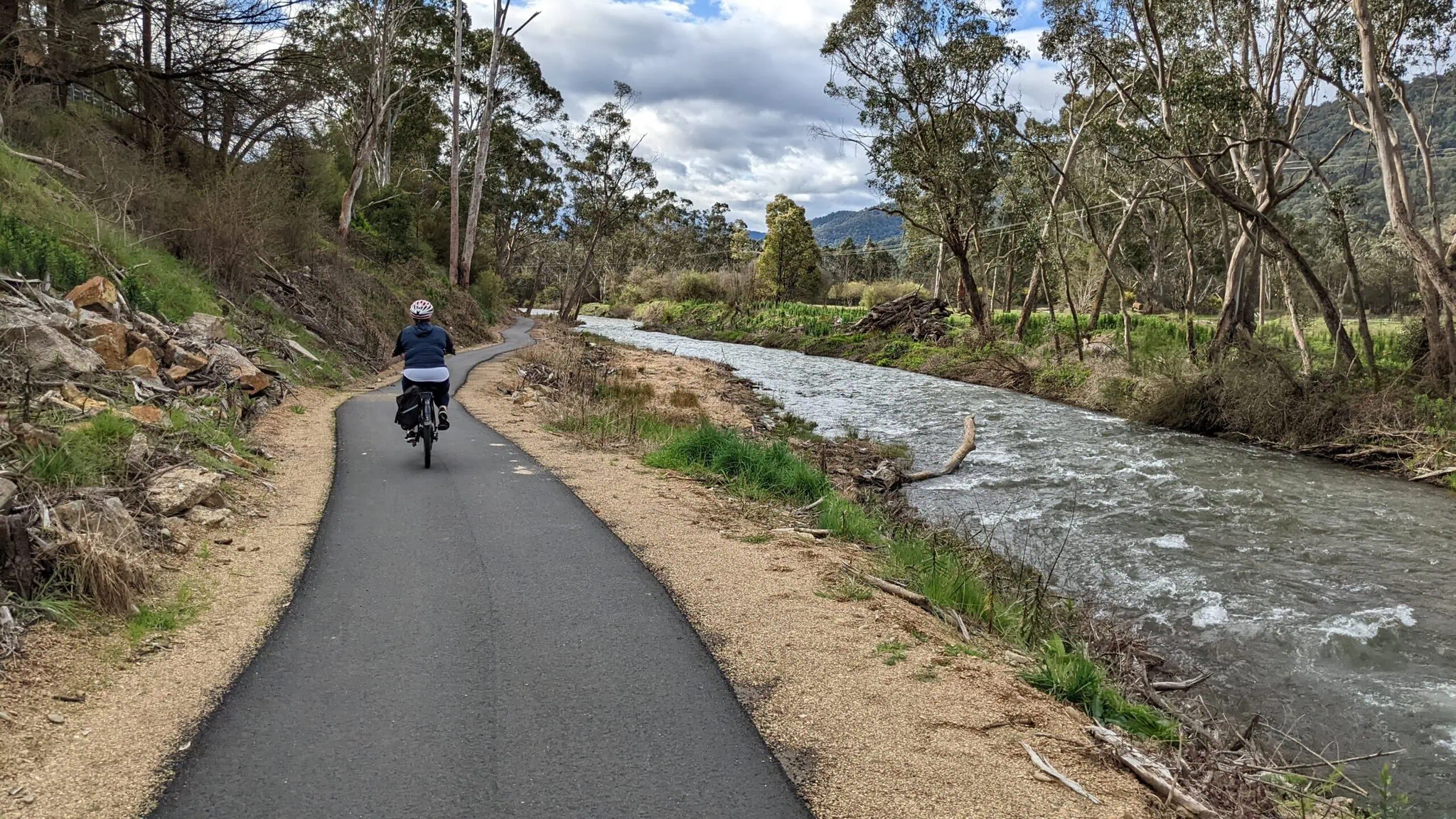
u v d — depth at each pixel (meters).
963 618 5.88
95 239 12.70
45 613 4.22
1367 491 13.81
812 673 4.39
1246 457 16.94
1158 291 55.56
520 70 46.75
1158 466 15.28
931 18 34.19
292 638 4.50
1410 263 32.66
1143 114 26.06
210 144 22.41
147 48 19.28
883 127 37.03
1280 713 5.73
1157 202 47.50
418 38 40.53
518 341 38.75
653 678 4.20
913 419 20.67
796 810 3.10
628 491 8.58
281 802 3.00
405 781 3.18
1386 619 7.54
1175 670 6.43
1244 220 22.89
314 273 22.50
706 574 5.96
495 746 3.47
